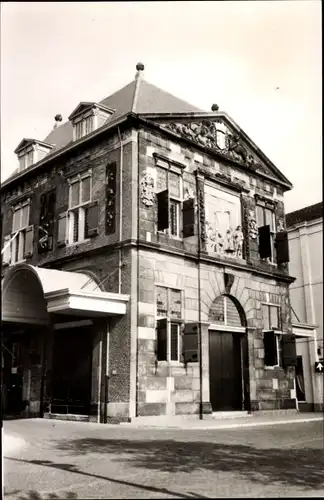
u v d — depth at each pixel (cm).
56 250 1948
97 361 1630
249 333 1978
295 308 2639
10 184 2284
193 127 1936
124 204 1692
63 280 1631
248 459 907
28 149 2278
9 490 657
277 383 2058
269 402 1998
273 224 2264
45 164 2073
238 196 2091
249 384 1930
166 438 1175
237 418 1762
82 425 1476
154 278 1670
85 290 1505
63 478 728
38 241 2047
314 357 2517
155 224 1714
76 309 1498
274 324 2133
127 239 1639
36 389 1858
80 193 1906
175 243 1766
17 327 1931
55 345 1817
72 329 1775
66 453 945
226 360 1919
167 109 1956
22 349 1950
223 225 1989
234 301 1973
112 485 686
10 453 939
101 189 1797
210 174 1952
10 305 1741
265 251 2106
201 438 1191
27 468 798
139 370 1555
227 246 1973
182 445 1062
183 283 1764
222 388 1875
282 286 2216
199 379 1731
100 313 1577
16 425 1471
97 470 786
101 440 1127
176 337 1712
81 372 1709
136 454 936
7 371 2003
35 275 1641
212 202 1961
